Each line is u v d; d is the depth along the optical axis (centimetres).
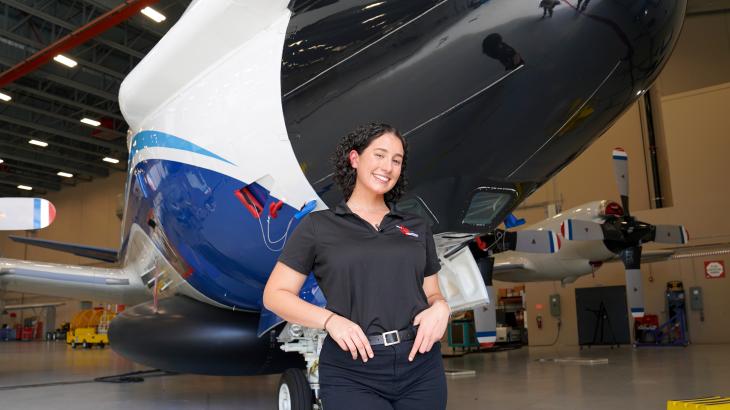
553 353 1094
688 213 1295
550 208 1177
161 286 501
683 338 1232
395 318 131
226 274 388
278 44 301
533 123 281
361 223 138
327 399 131
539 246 677
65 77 1623
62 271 605
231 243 353
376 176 142
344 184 149
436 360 135
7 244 3153
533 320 1424
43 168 2662
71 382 676
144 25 1430
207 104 334
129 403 497
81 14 1415
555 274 1023
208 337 436
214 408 466
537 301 1424
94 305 2839
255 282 381
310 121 292
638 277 830
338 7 287
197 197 350
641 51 267
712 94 1304
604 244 892
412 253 136
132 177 447
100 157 2516
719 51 1533
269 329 356
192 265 407
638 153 1480
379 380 129
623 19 252
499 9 255
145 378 711
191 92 347
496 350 1287
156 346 447
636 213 1358
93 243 2708
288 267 137
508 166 301
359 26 279
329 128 288
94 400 518
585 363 823
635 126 1491
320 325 127
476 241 650
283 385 344
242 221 337
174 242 403
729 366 697
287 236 324
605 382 569
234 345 436
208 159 338
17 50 1507
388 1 275
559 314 1386
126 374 769
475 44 260
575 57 259
